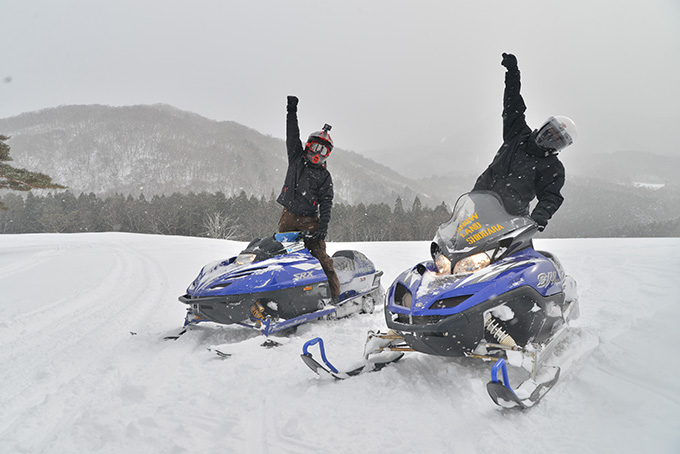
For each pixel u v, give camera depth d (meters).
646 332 3.74
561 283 3.40
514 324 3.21
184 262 12.30
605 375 2.94
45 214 89.06
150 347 4.29
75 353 4.15
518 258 3.27
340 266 5.38
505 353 2.94
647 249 9.85
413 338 3.18
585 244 12.41
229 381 3.23
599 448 2.11
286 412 2.65
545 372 2.88
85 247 19.31
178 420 2.65
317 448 2.26
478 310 2.94
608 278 6.34
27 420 2.74
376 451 2.21
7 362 4.00
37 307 6.46
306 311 4.75
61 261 13.30
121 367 3.70
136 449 2.34
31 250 18.66
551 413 2.49
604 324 4.15
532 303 3.14
